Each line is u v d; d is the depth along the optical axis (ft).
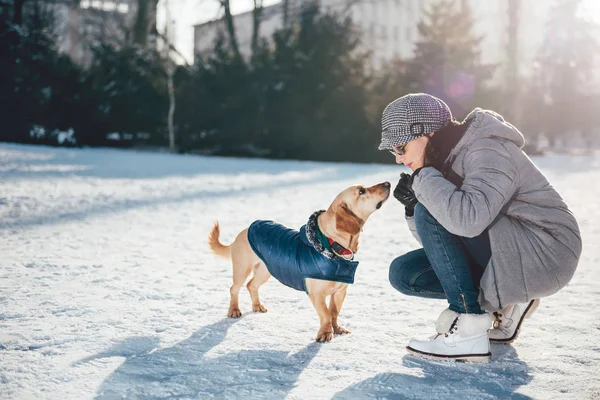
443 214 7.91
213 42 105.29
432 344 8.57
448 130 8.53
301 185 38.45
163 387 7.41
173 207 27.25
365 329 10.19
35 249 17.25
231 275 14.66
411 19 168.14
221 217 24.29
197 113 88.22
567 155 93.66
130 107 94.94
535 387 7.44
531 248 8.08
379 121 79.10
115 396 7.12
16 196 29.12
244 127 85.05
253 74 85.40
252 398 7.09
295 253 9.78
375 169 57.52
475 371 8.07
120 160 61.98
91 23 127.24
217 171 50.49
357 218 10.00
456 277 8.50
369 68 86.79
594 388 7.37
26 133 93.50
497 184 7.88
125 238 19.54
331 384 7.57
